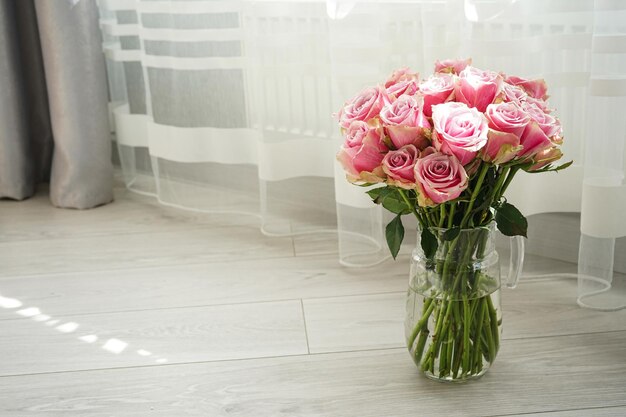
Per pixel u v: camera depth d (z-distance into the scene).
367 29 1.53
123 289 1.61
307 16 1.73
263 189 1.84
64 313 1.52
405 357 1.30
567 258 1.59
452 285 1.13
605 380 1.21
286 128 1.81
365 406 1.17
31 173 2.24
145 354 1.35
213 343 1.38
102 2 2.10
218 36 1.87
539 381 1.22
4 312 1.53
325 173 1.88
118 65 2.13
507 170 1.05
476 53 1.42
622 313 1.42
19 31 2.17
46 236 1.93
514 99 1.03
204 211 2.05
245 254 1.76
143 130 2.15
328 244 1.80
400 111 1.02
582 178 1.51
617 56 1.29
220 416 1.16
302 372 1.27
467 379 1.21
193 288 1.60
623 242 1.47
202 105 1.94
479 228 1.11
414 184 1.00
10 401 1.22
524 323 1.40
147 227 1.96
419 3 1.60
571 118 1.49
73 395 1.23
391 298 1.51
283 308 1.49
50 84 2.05
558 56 1.46
